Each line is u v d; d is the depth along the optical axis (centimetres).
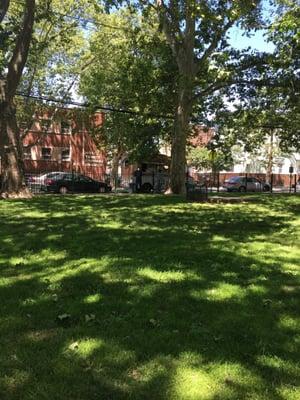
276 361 413
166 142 3822
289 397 354
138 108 2980
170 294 596
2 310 536
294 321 512
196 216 1389
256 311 542
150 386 368
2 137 1293
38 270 714
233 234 1066
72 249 862
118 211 1479
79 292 604
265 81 2345
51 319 509
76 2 3262
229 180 4556
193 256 812
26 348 433
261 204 1880
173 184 2539
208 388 365
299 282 666
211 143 3228
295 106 2441
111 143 3903
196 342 451
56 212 1429
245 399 351
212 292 607
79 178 3516
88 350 429
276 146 5450
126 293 599
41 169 4897
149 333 470
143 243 924
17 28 1884
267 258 816
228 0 1791
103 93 3525
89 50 3691
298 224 1260
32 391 359
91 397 354
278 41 1969
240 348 439
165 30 2431
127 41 3109
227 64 2303
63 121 4306
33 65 3544
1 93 1415
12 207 1557
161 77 2753
